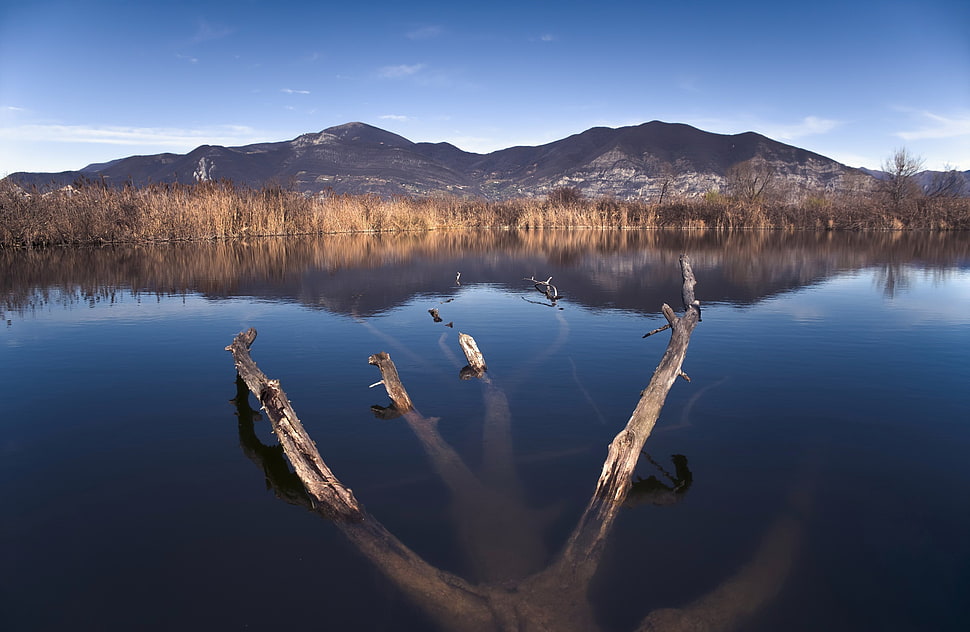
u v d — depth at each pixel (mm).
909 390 8844
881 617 4004
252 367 7555
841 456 6520
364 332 13281
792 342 11992
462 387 9102
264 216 49656
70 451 6801
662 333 12969
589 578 4426
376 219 57875
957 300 17422
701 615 3998
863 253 33812
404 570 4469
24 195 35188
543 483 5930
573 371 9922
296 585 4336
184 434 7363
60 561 4648
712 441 6961
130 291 19703
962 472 6117
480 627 3910
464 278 23516
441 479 6008
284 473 6262
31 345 12141
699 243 43062
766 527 5094
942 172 66062
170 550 4789
